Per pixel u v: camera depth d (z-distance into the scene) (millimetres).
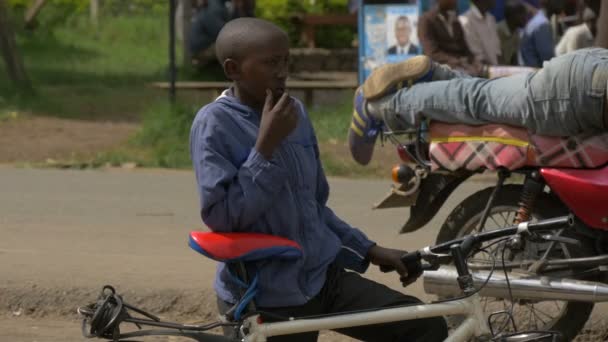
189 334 4590
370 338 5000
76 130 18812
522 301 7055
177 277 8867
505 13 18500
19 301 8367
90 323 4551
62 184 14164
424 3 19953
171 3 19016
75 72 28016
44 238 10664
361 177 15133
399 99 7023
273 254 4691
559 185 6586
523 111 6539
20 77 22875
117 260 9570
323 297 5043
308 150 4957
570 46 15961
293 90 22125
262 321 4820
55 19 35406
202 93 22953
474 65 17000
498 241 5109
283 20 32062
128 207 12492
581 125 6453
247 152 4711
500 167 6750
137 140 17375
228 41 4734
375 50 20250
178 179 14734
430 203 7203
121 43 35062
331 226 5246
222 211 4629
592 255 6664
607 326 7547
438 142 6980
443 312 4816
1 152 16719
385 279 8844
